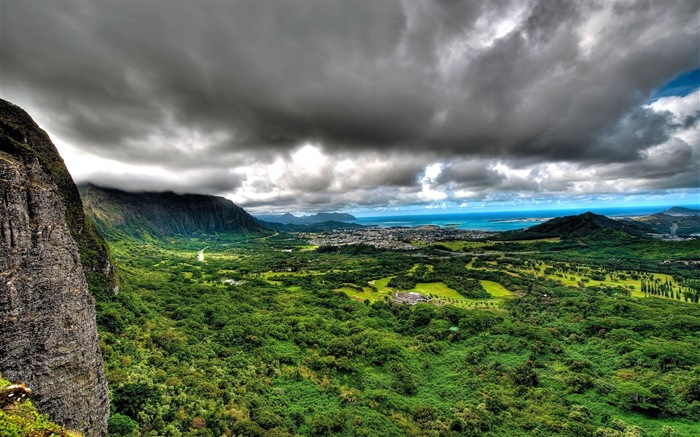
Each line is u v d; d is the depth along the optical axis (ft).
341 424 199.21
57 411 97.76
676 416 214.28
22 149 112.06
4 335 89.56
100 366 115.65
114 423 135.64
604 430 199.21
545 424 209.56
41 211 103.91
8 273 91.76
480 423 212.43
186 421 163.32
